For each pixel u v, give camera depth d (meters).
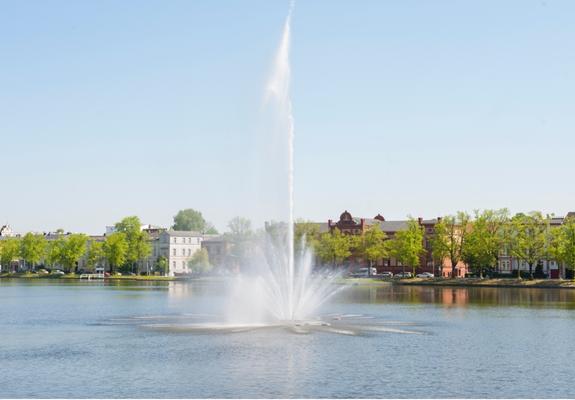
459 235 195.62
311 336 63.81
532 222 174.12
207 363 48.91
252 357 51.44
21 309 99.69
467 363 49.31
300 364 48.59
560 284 165.75
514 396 39.41
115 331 68.56
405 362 49.59
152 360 50.25
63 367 47.62
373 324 75.00
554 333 67.06
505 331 68.56
